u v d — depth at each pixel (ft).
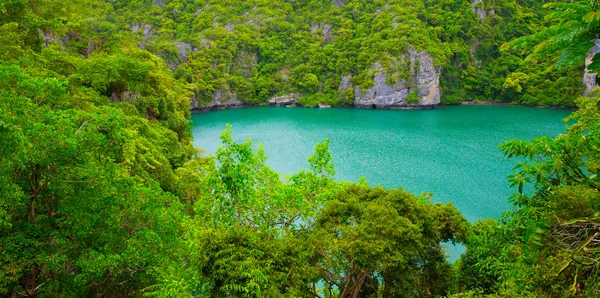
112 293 42.98
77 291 38.04
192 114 312.29
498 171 135.64
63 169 35.83
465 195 112.06
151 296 38.63
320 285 69.87
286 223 51.62
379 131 218.79
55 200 39.19
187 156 128.77
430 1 399.03
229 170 47.96
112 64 128.36
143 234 38.68
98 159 40.55
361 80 352.69
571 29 10.02
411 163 146.00
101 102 102.42
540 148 27.68
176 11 429.38
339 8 428.97
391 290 42.98
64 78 85.35
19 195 30.86
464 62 368.27
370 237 38.09
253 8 442.91
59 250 36.24
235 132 217.77
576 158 24.56
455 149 169.58
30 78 37.81
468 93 365.61
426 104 334.03
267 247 36.09
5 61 64.13
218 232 35.99
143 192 43.83
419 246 40.01
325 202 48.73
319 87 376.48
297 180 58.70
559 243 18.47
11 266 32.40
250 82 374.84
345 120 268.21
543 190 27.73
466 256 55.62
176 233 43.29
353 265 40.60
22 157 29.94
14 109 32.48
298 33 411.95
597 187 17.44
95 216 36.94
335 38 395.55
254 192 51.47
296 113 314.76
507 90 343.46
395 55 339.57
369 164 144.66
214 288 32.63
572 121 241.76
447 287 47.85
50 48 115.55
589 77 283.79
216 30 386.93
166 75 202.69
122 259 36.22
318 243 39.78
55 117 36.42
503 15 392.68
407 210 45.06
